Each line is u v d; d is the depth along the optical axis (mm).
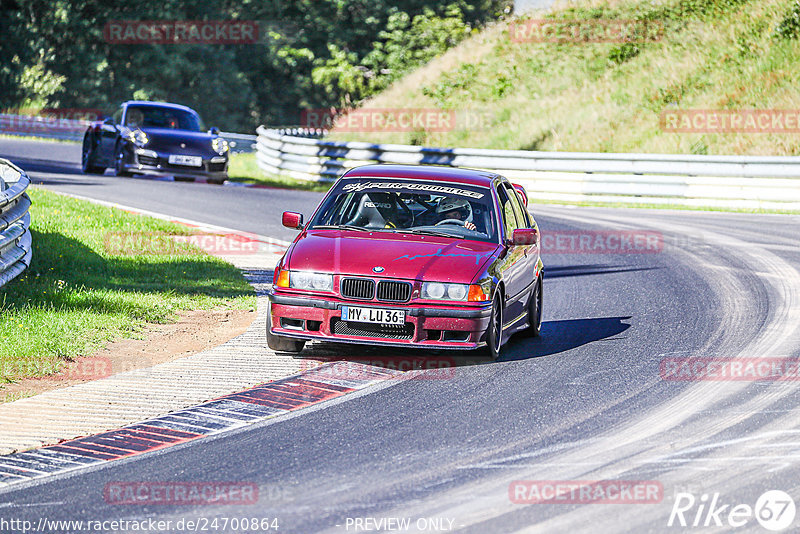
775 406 28141
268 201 79188
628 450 24219
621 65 130375
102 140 90688
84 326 35188
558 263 57938
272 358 33500
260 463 23219
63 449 24188
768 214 83000
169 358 33125
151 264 48562
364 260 32750
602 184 91938
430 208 36188
